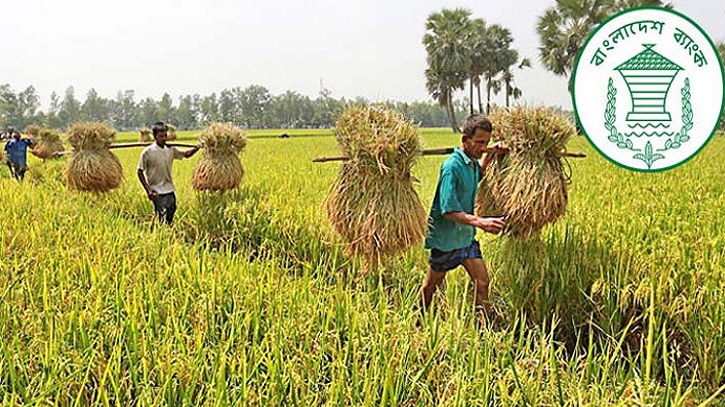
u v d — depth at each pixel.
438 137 39.25
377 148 4.88
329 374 3.29
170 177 8.91
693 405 3.47
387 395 2.92
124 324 3.47
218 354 3.20
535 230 5.10
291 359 3.34
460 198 4.89
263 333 3.62
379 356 3.20
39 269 4.54
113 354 3.06
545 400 3.10
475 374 3.14
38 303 3.96
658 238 5.09
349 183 5.27
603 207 6.70
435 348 3.34
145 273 4.39
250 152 21.31
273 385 2.91
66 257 4.83
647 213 6.18
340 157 5.30
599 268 4.83
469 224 4.64
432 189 9.95
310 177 11.41
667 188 8.39
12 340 3.39
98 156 10.22
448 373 3.27
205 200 8.98
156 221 7.02
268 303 3.90
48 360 3.09
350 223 5.17
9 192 9.34
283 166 14.52
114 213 9.62
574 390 3.15
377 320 3.74
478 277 5.01
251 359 3.20
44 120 110.50
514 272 5.15
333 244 6.16
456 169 4.76
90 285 4.37
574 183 8.98
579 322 4.91
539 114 4.99
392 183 5.07
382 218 4.98
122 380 3.00
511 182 5.05
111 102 127.75
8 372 3.08
